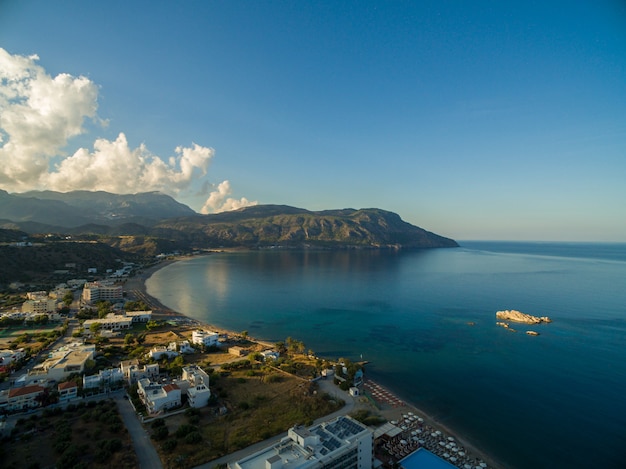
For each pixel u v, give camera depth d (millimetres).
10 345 156125
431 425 109250
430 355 169375
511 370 151750
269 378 130625
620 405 122500
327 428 82625
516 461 93500
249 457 69625
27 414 100375
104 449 82312
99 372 125250
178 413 104375
